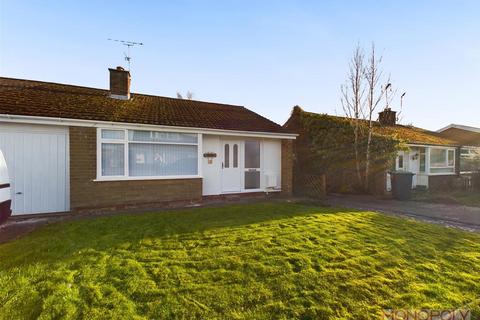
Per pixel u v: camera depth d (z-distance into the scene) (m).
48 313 3.05
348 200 12.53
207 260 4.53
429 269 4.50
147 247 5.17
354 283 3.92
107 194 9.12
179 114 11.85
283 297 3.53
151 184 9.88
